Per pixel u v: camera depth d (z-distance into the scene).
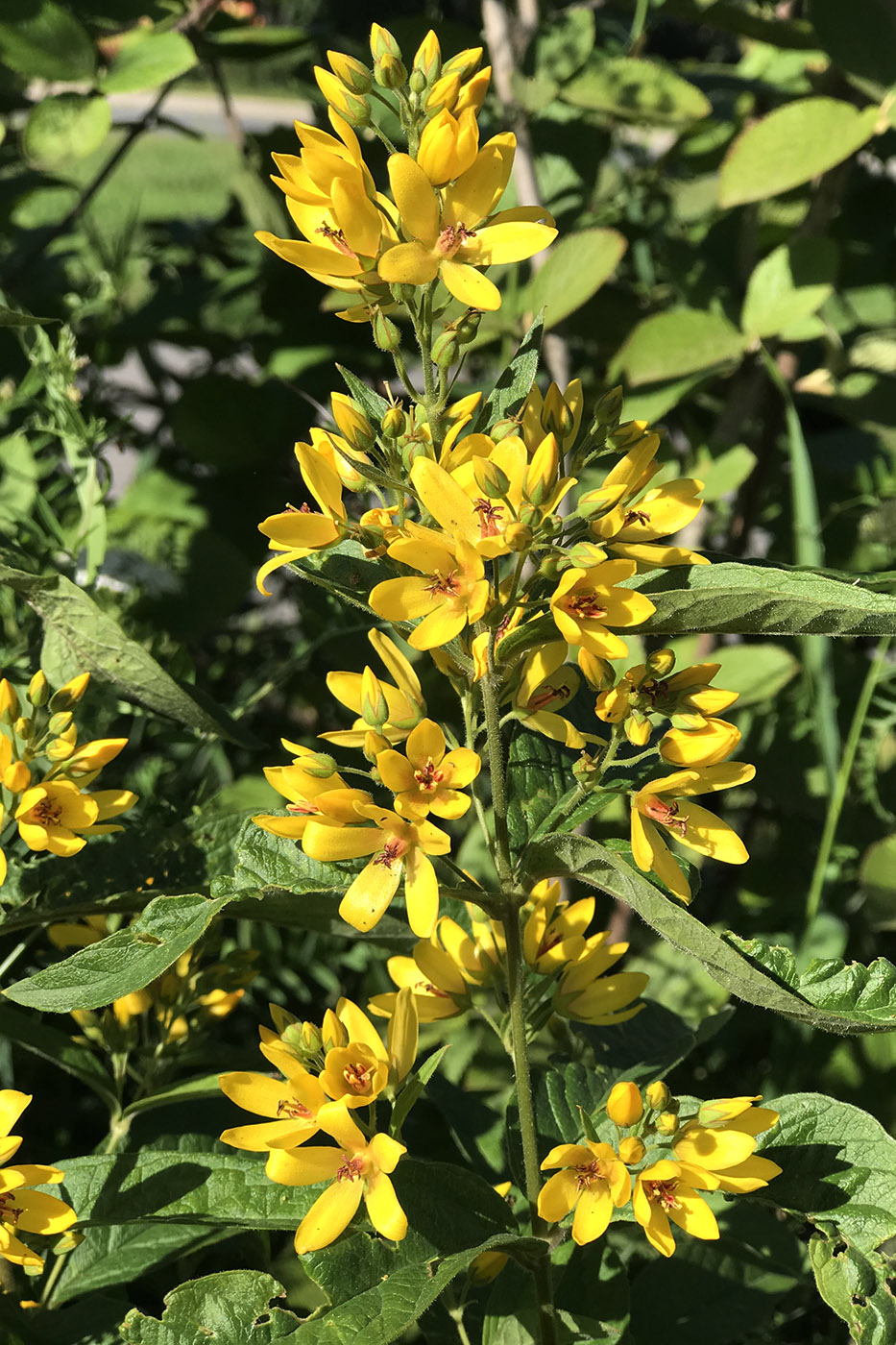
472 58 0.26
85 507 0.40
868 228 0.64
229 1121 0.36
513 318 0.46
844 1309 0.27
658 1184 0.27
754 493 0.58
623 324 0.59
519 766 0.31
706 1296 0.36
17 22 0.42
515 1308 0.30
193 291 0.61
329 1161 0.26
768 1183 0.29
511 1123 0.32
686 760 0.27
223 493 0.57
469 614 0.25
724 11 0.49
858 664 0.55
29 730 0.31
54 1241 0.30
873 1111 0.46
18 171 0.54
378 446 0.27
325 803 0.26
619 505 0.27
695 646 0.55
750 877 0.55
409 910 0.26
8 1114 0.28
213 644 0.59
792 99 0.57
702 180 0.66
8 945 0.37
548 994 0.32
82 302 0.51
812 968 0.27
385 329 0.27
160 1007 0.35
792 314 0.47
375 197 0.27
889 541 0.53
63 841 0.30
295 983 0.44
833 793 0.46
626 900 0.27
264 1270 0.36
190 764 0.45
